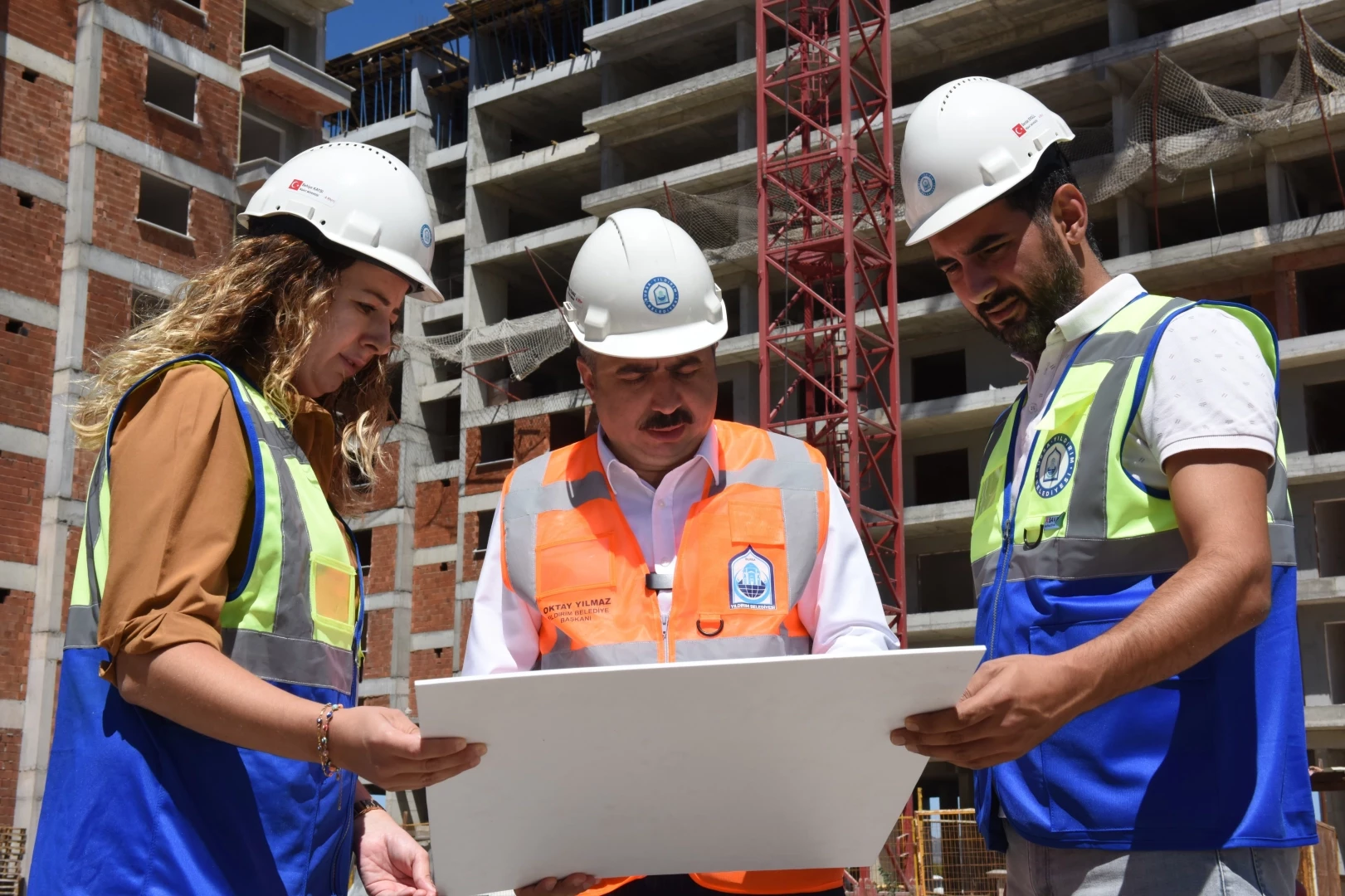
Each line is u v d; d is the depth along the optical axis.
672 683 1.78
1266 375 2.19
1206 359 2.20
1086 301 2.53
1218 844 2.12
